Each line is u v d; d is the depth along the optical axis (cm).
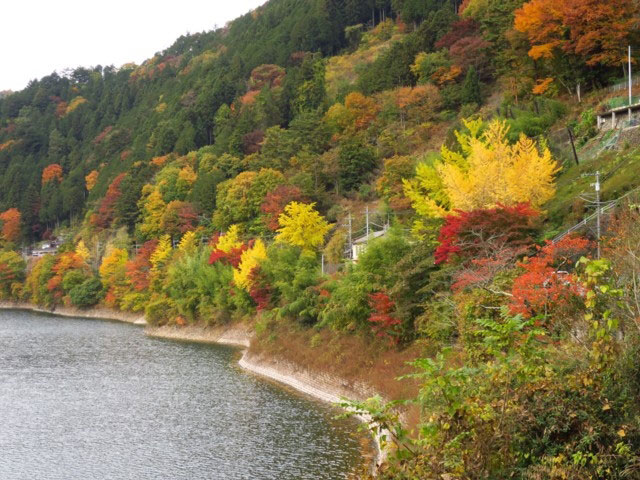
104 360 6431
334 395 4272
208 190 11931
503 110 7088
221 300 7850
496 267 3073
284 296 5991
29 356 6781
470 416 1299
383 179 8338
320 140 11506
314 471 2916
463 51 10319
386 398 3494
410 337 3934
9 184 19862
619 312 1352
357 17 17338
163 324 8906
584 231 3647
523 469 1253
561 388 1327
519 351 1405
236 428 3700
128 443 3503
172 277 8969
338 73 14488
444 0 14438
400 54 11806
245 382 5053
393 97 10931
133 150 17712
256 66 17450
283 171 11281
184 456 3241
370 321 4306
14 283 14625
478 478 1247
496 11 10131
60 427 3862
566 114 6203
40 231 18162
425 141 9462
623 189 4069
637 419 1220
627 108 5172
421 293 3847
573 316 1691
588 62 6328
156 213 12850
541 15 6562
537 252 3338
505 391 1325
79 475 3022
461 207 4266
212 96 16038
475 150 4416
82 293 11938
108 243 13512
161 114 18800
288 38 18050
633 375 1261
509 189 4219
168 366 5962
